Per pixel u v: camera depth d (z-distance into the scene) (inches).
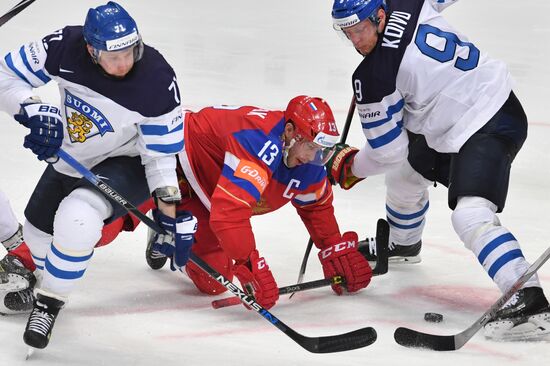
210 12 1673.2
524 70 1261.1
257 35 1482.5
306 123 504.7
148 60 456.4
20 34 1339.8
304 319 528.4
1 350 460.1
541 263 466.9
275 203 551.8
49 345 471.2
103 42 425.7
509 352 472.4
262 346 482.3
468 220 503.8
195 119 550.6
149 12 1627.7
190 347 475.8
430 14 526.0
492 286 585.6
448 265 625.9
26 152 842.2
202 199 556.4
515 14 1699.1
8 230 539.8
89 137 465.7
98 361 451.5
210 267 488.7
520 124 532.4
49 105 454.0
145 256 633.6
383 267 579.2
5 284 500.4
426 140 547.8
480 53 532.4
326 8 1772.9
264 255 638.5
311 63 1286.9
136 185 487.5
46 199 493.7
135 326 505.0
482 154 512.7
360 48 519.5
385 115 524.7
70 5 1604.3
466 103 519.8
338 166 593.6
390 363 458.3
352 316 533.3
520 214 722.2
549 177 832.3
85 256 461.1
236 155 514.3
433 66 512.4
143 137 464.1
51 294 460.1
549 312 476.1
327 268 563.8
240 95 1076.5
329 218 569.0
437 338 474.3
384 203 759.7
